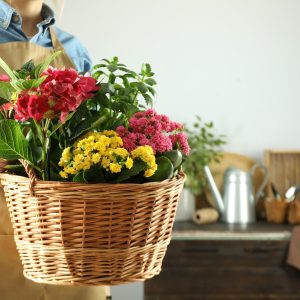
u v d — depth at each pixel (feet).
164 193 3.59
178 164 3.79
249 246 10.09
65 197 3.42
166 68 11.23
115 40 11.06
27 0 4.87
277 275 10.14
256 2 11.34
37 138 3.76
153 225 3.66
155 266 3.87
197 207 11.32
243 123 11.46
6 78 3.84
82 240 3.51
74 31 10.98
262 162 11.52
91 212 3.46
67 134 3.75
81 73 4.22
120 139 3.52
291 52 11.44
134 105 4.04
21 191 3.57
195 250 10.07
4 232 4.66
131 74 4.14
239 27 11.32
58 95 3.38
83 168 3.42
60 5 5.00
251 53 11.38
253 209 10.90
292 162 11.47
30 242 3.66
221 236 10.05
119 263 3.59
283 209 10.73
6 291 4.73
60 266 3.60
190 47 11.25
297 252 9.94
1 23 4.86
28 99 3.41
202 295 10.09
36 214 3.55
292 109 11.51
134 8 11.06
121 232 3.53
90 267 3.60
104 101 3.79
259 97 11.46
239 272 10.10
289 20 11.41
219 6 11.27
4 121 3.48
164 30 11.17
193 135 11.23
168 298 10.07
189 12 11.21
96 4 10.98
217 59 11.32
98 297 5.06
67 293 4.91
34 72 3.63
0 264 4.69
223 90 11.38
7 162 3.88
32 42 4.91
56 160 3.70
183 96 11.30
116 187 3.39
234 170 10.91
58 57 4.93
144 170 3.56
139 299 10.16
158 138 3.69
